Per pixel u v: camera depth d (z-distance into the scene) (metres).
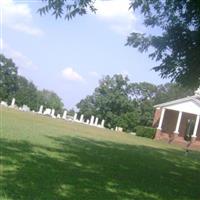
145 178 14.37
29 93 74.50
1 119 28.14
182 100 50.06
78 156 16.73
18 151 14.88
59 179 11.12
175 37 14.55
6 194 8.59
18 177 10.45
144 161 19.52
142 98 73.25
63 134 26.52
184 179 16.05
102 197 10.00
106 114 68.06
